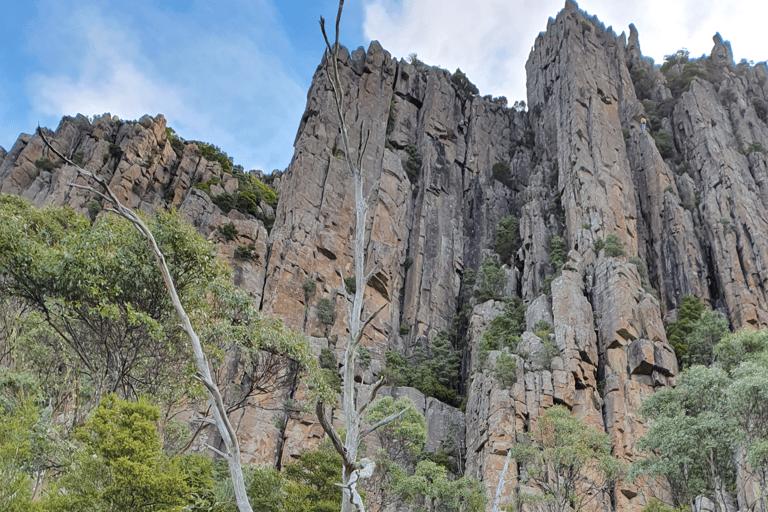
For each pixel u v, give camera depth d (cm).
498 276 8781
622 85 11806
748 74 12962
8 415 2067
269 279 7962
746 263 8531
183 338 2894
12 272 2794
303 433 6000
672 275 8844
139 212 3072
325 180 9394
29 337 3128
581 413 6247
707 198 9419
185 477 2125
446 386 7750
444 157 11244
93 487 1977
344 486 1023
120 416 2092
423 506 5334
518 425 6000
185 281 3006
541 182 10388
